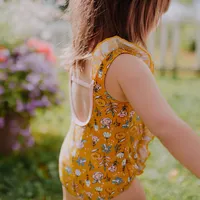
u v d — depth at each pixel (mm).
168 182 3568
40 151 4473
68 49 2021
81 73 1920
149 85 1643
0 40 4352
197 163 1557
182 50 12086
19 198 3463
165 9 1797
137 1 1722
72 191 1960
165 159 4066
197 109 6035
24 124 4418
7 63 4195
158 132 1603
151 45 9531
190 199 3273
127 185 1875
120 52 1702
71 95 2029
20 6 4758
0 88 4121
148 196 3299
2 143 4359
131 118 1825
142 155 2004
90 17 1822
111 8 1770
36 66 4254
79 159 1888
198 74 9297
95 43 1833
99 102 1774
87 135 1860
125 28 1765
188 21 9367
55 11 5008
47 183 3686
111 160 1840
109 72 1714
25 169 4039
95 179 1863
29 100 4238
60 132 5172
